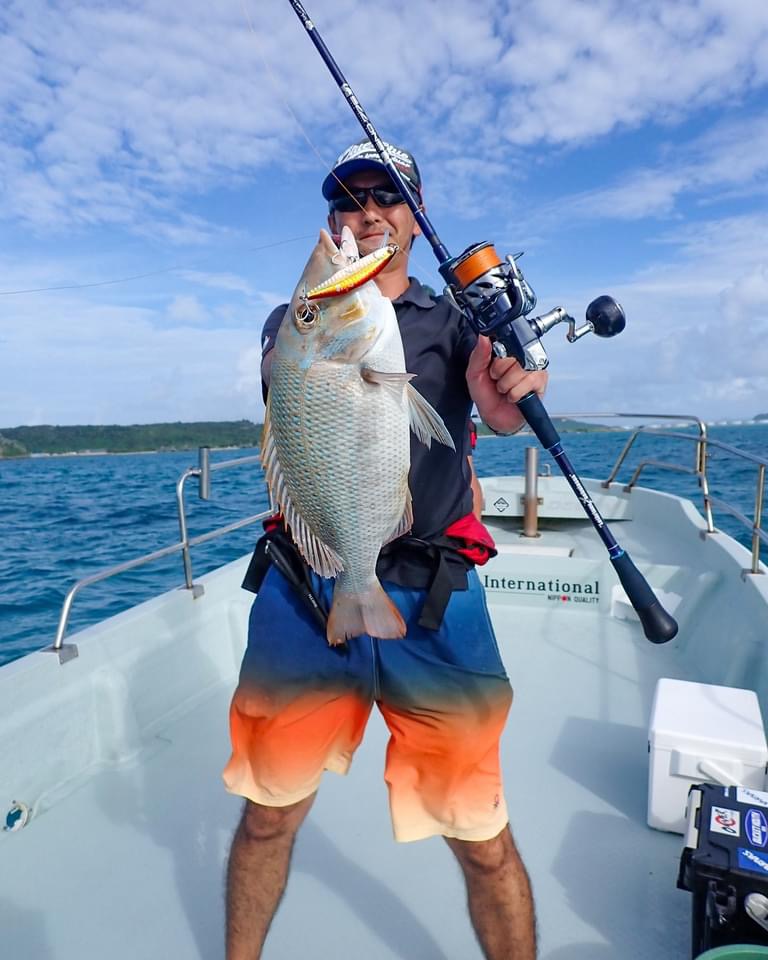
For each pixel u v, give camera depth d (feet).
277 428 5.30
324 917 6.46
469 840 5.05
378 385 5.14
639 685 10.68
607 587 13.33
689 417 15.43
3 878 6.97
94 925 6.40
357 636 5.24
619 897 6.55
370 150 6.19
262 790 5.23
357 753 9.36
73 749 8.48
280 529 5.83
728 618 10.82
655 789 7.37
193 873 7.04
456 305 5.07
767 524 34.32
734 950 4.51
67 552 32.50
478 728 5.09
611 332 5.25
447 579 5.27
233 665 11.37
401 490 5.28
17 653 18.99
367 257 4.90
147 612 9.98
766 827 5.51
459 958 5.97
